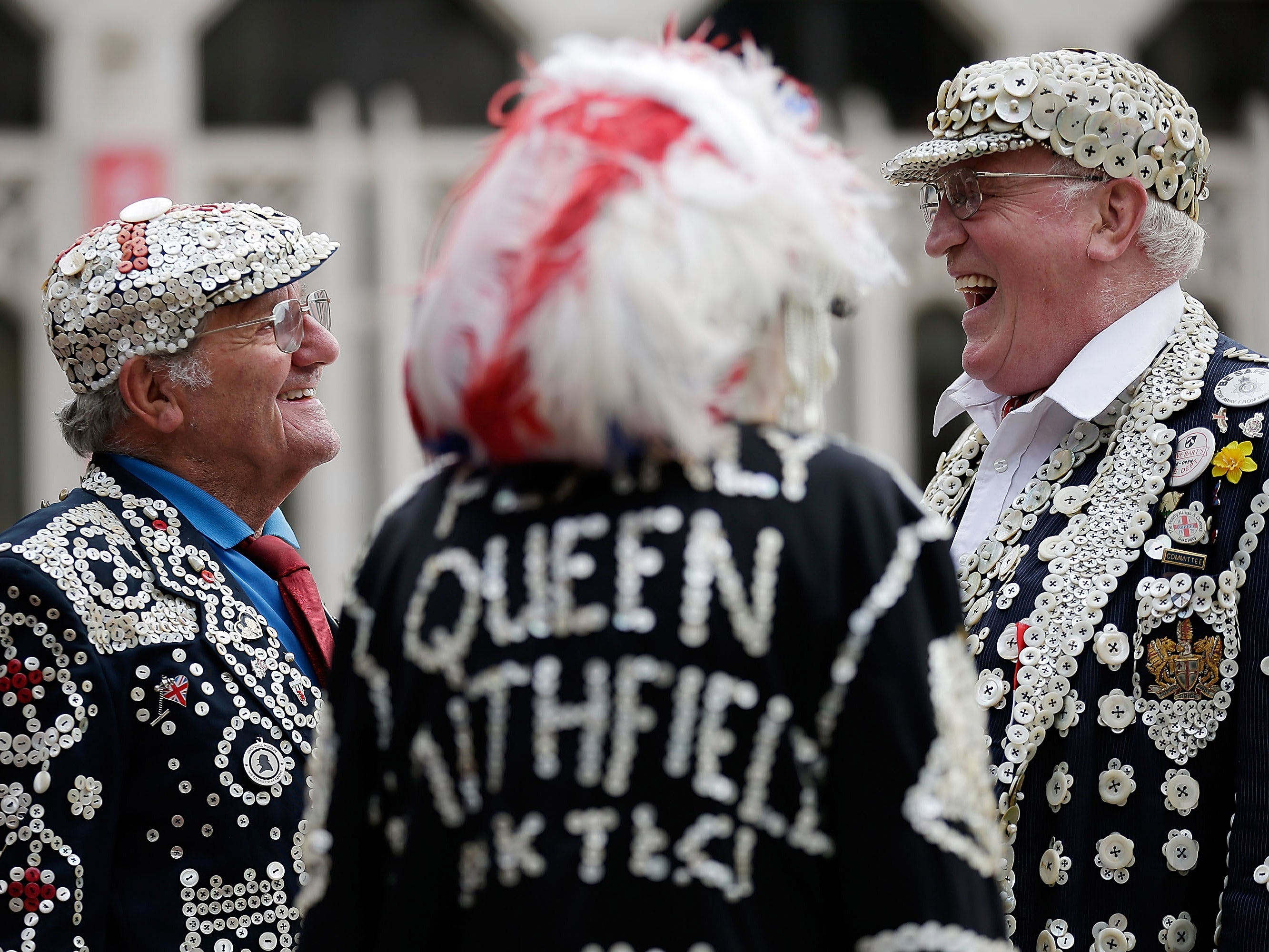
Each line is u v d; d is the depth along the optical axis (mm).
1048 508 6102
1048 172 6066
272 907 5805
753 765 3479
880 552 3582
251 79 24438
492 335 3576
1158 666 5559
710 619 3494
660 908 3436
